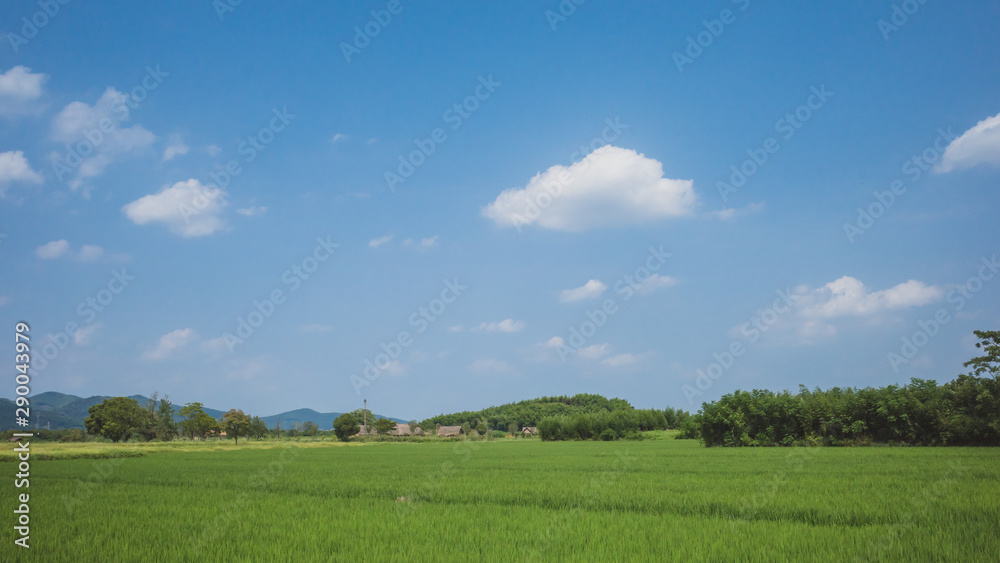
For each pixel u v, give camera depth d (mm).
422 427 165125
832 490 19172
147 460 44844
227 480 26812
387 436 120812
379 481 25625
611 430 104750
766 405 61219
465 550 11828
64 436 93875
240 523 15133
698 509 16500
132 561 11320
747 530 13156
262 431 111312
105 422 88312
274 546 12422
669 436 115500
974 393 48000
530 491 20828
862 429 53219
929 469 26859
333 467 35844
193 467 36188
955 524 12984
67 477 29125
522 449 66250
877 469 27156
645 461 37219
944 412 49188
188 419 101438
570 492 20250
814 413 57750
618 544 12023
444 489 21875
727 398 65188
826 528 13164
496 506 17688
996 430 46031
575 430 108625
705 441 66000
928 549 10781
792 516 15062
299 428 149000
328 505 18250
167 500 19875
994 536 11703
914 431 50594
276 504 18641
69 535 13859
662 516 15328
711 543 11945
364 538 13141
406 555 11469
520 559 11023
